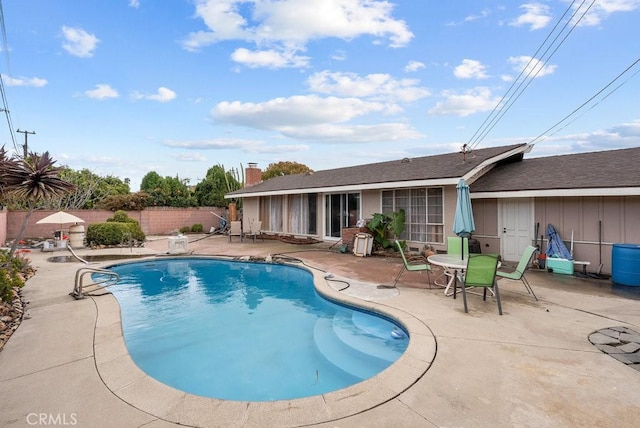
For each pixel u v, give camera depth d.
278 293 8.55
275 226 19.55
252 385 4.21
